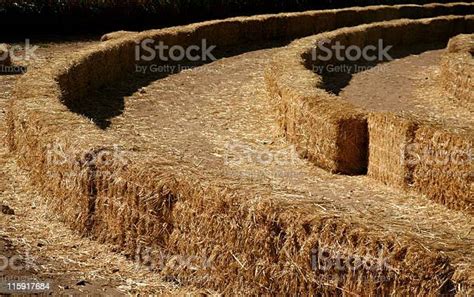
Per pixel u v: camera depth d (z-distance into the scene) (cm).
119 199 764
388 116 1034
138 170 748
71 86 1320
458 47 1762
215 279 689
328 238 612
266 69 1594
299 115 1158
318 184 1051
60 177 838
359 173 1099
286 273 639
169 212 726
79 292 678
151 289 702
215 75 1705
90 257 758
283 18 2217
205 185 695
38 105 1003
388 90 1652
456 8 2711
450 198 967
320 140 1110
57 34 2044
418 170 1002
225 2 2362
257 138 1247
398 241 577
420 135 993
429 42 2339
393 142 1027
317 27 2309
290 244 634
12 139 1030
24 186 921
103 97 1427
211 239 689
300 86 1237
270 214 645
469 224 932
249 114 1385
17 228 806
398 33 2231
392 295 577
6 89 1387
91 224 796
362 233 595
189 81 1627
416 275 562
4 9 1952
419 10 2616
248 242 660
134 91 1501
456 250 568
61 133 866
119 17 2161
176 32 1825
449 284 546
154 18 2234
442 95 1617
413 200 998
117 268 740
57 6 2038
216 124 1315
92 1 2103
